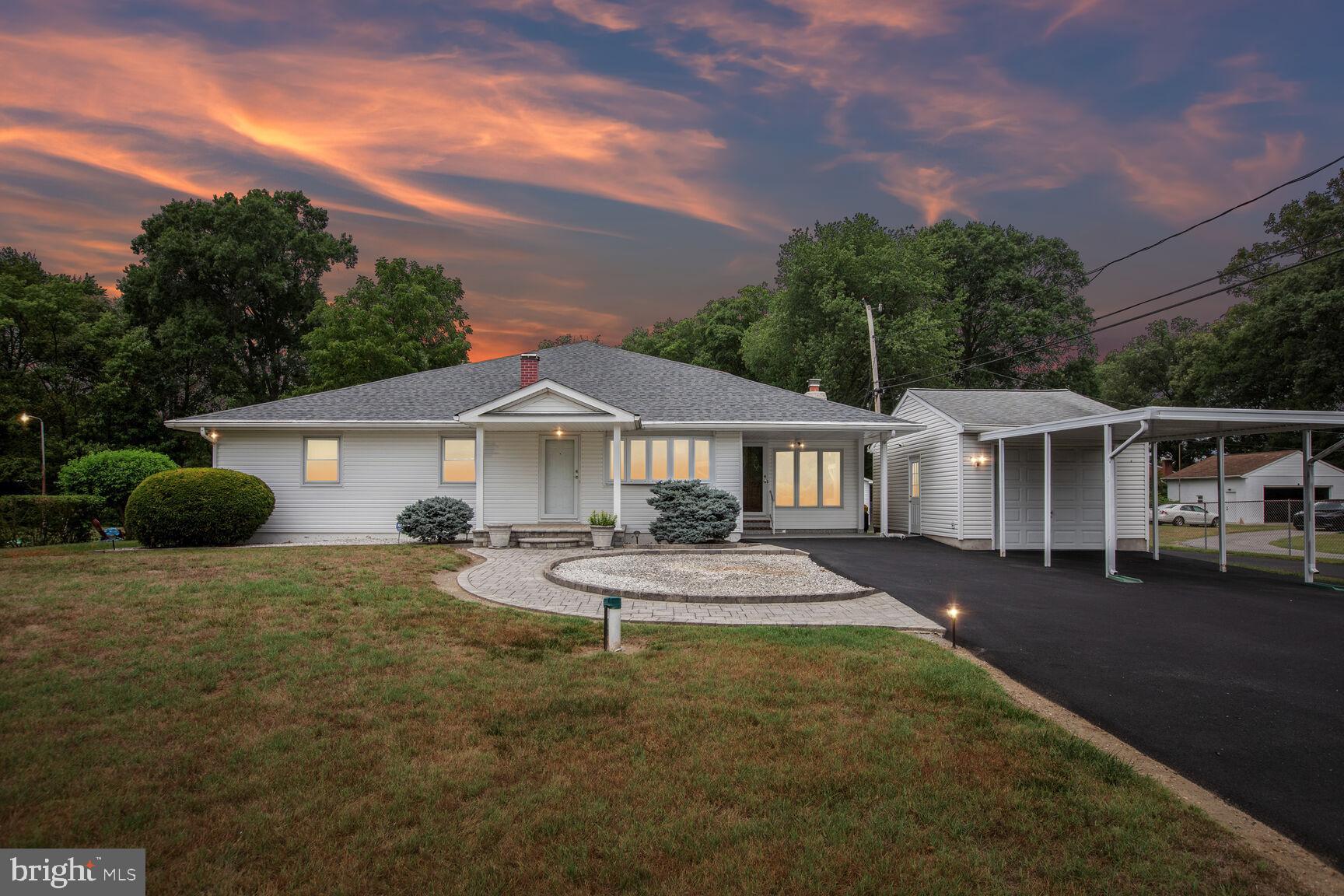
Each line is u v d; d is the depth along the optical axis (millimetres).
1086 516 17672
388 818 3699
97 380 32656
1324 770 4461
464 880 3154
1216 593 10891
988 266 37719
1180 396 45000
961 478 17281
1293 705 5641
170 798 3877
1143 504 17812
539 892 3090
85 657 6438
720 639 7508
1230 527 36812
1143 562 15172
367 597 9383
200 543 15758
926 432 19609
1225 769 4488
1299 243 31562
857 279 31391
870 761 4457
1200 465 47500
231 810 3762
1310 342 30938
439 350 35625
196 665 6234
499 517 18484
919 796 3988
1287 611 9430
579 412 17109
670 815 3770
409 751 4555
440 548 15352
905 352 29734
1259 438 51469
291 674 6062
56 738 4664
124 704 5309
